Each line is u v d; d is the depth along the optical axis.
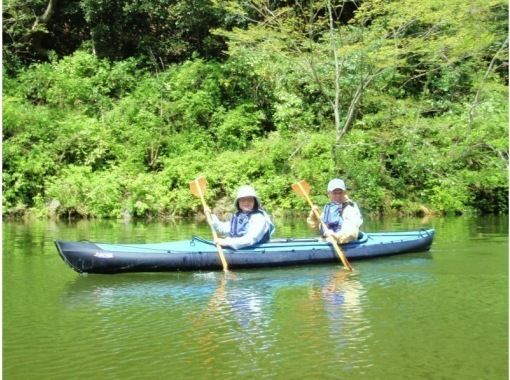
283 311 5.91
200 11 18.89
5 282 7.18
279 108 17.41
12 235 11.25
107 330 5.34
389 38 16.45
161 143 17.33
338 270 7.91
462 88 17.45
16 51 18.91
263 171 16.16
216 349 4.81
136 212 14.88
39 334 5.24
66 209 14.73
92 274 7.59
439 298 6.39
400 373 4.31
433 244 9.99
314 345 4.88
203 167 16.22
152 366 4.48
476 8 14.94
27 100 18.14
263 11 18.12
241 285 7.07
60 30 20.53
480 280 7.25
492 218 14.64
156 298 6.46
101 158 16.61
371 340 5.01
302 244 8.21
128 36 19.94
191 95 18.05
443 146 16.22
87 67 18.78
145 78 18.91
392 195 15.57
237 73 18.47
